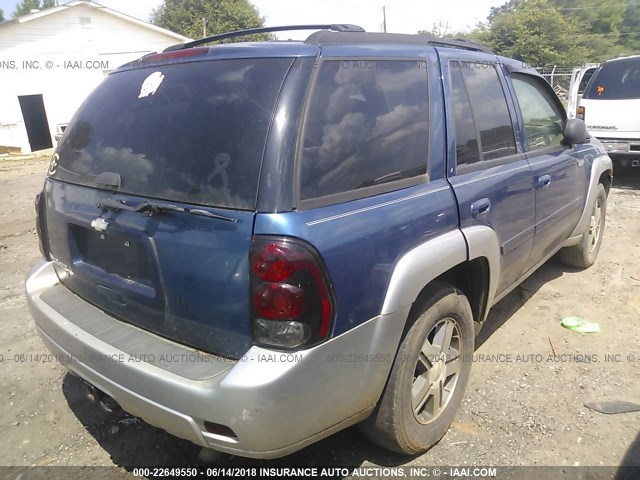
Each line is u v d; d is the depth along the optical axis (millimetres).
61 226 2621
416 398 2504
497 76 3328
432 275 2340
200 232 1969
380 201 2211
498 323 3994
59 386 3273
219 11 39938
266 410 1819
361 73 2295
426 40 2855
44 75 20172
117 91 2590
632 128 8203
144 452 2695
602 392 3092
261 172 1904
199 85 2215
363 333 2074
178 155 2115
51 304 2600
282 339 1850
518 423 2840
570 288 4582
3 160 17328
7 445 2758
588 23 58938
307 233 1875
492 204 2875
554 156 3846
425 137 2549
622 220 6578
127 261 2270
